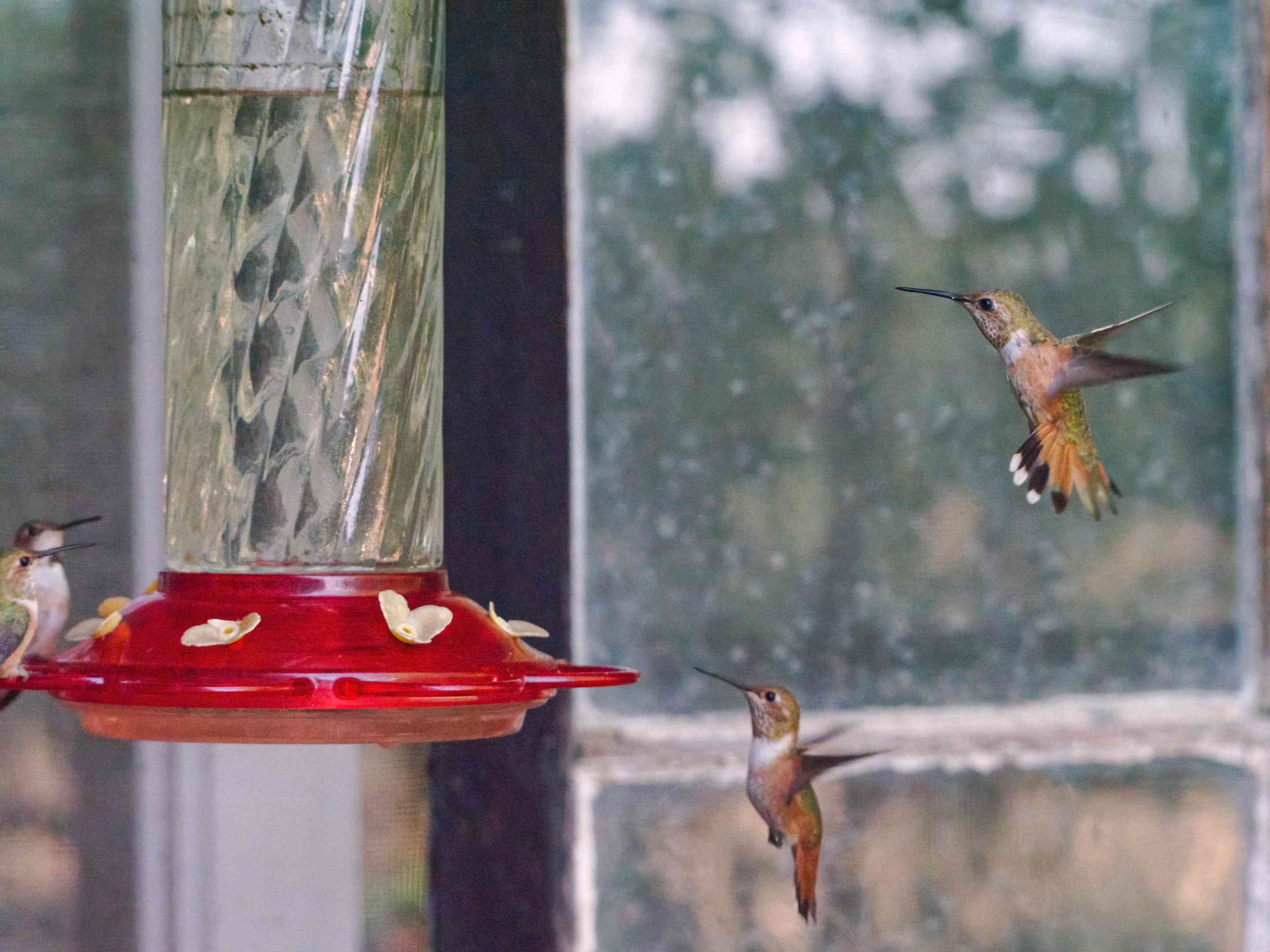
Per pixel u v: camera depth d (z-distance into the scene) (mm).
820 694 3316
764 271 3314
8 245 3303
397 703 2918
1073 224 3354
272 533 3035
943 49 3340
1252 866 3352
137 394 3309
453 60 3266
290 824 3279
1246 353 3369
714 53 3309
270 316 3041
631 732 3287
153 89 3311
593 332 3289
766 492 3314
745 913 3295
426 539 3051
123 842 3283
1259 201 3365
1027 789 3336
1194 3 3369
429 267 3059
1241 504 3371
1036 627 3344
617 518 3291
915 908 3320
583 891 3275
